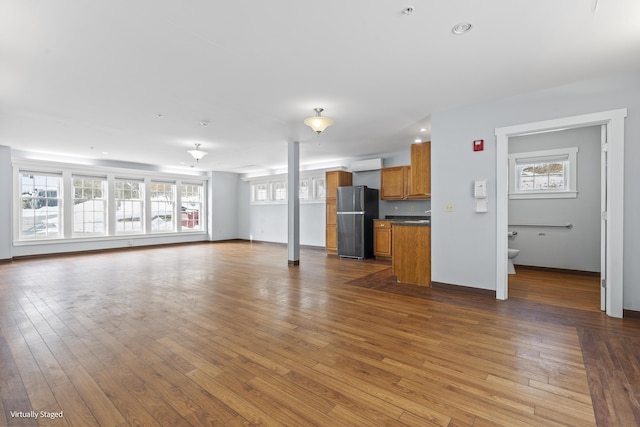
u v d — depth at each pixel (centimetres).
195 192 995
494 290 365
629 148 291
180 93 340
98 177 773
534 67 282
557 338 251
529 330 268
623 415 157
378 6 197
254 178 995
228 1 190
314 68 284
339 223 704
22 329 270
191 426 150
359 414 160
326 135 538
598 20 210
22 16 202
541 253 525
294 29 223
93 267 568
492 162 364
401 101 368
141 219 859
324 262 634
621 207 295
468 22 214
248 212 1049
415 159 443
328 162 838
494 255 364
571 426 150
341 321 291
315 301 355
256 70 287
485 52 256
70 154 704
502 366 207
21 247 659
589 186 485
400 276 448
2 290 402
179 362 213
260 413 160
